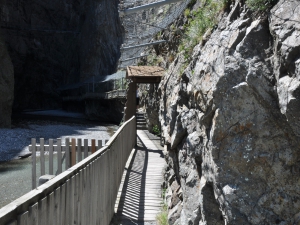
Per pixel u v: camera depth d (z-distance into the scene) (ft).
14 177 46.29
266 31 10.96
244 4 12.18
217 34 13.75
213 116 12.27
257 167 10.86
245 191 11.00
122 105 116.88
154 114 54.85
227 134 11.35
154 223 18.97
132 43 49.06
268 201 10.69
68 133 95.50
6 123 100.99
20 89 184.55
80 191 11.50
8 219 6.11
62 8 197.26
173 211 18.45
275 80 10.36
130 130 37.91
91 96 144.05
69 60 197.36
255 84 10.66
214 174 11.73
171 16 37.35
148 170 30.78
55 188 8.86
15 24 178.91
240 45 11.18
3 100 100.58
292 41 9.45
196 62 16.14
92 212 13.50
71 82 193.47
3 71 103.40
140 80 42.14
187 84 17.38
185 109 17.17
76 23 202.59
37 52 188.75
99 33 175.11
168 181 22.70
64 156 21.44
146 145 45.73
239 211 11.04
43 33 191.01
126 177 27.89
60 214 9.23
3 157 61.52
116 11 189.78
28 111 182.91
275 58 10.24
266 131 10.63
